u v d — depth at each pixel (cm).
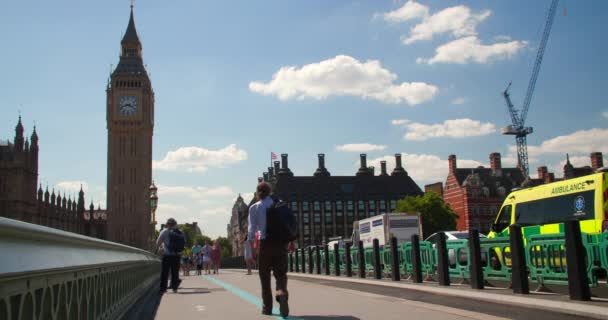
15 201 10181
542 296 1162
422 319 930
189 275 3916
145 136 14688
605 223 1425
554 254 1186
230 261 8275
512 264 1252
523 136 14275
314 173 14000
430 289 1477
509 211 1889
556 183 1658
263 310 1039
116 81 14775
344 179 13962
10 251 395
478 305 1138
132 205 14362
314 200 13612
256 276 3094
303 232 13438
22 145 10419
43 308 501
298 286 1920
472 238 1435
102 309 861
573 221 1076
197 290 1867
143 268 1830
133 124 14712
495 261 1420
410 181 14150
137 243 14175
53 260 507
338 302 1258
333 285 1956
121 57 15200
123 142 14612
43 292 495
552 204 1659
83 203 14288
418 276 1786
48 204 11881
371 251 2370
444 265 1594
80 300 671
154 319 1041
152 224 4391
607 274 1056
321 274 3034
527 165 14038
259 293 1666
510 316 955
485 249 1462
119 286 1083
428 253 1795
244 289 1872
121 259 1044
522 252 1235
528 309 1047
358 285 1927
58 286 553
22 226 421
